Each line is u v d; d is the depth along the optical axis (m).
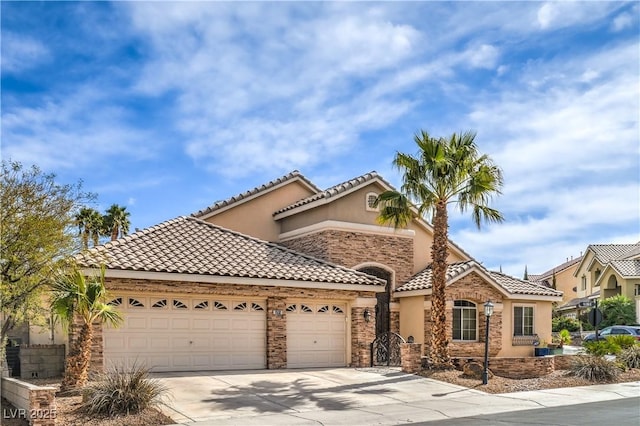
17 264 15.02
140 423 12.95
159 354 19.34
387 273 26.77
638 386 19.75
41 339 20.94
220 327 20.47
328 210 25.42
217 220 26.88
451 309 25.64
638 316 46.62
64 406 13.79
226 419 13.67
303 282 21.52
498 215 21.73
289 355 21.66
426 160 21.31
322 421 13.58
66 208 15.62
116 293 18.73
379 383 18.75
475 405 15.86
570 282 71.12
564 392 18.38
